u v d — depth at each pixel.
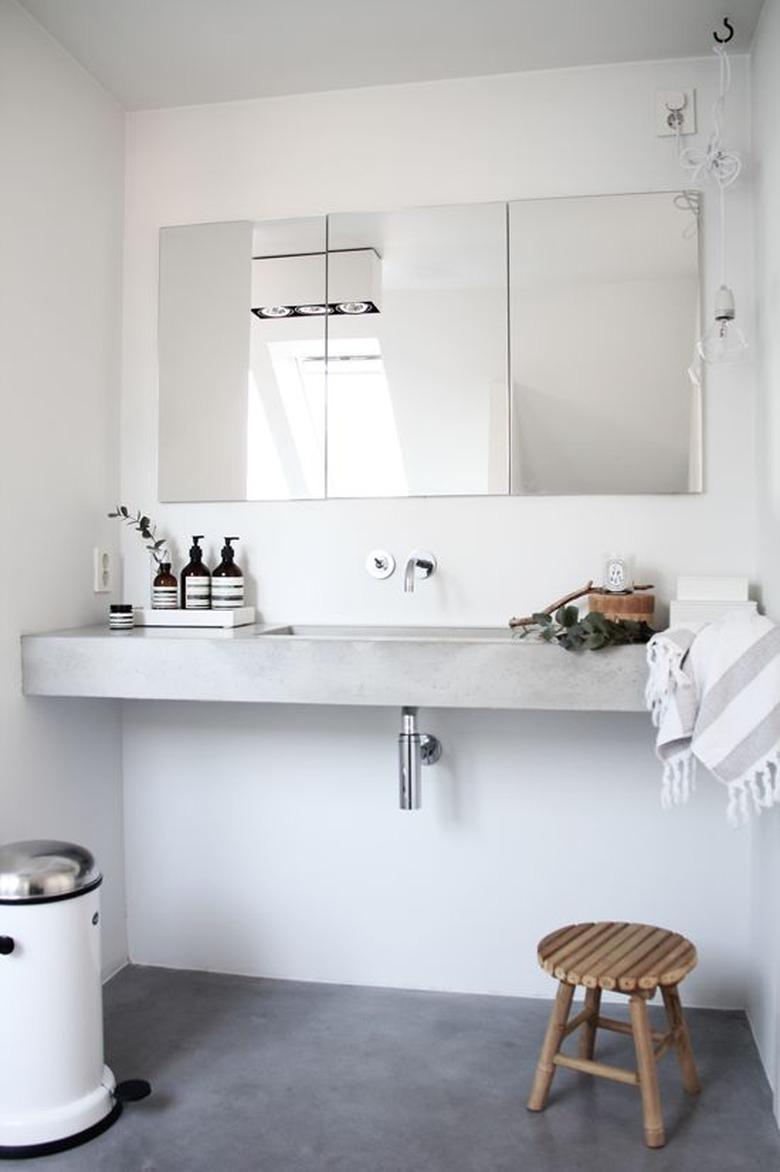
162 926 2.84
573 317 2.60
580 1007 2.58
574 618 2.29
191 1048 2.36
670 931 2.32
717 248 2.54
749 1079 2.21
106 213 2.74
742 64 2.53
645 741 2.59
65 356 2.54
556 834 2.63
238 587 2.69
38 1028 1.94
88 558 2.68
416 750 2.44
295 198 2.75
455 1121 2.04
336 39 2.46
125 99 2.78
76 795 2.61
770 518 2.30
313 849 2.75
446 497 2.67
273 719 2.77
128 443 2.84
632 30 2.43
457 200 2.66
